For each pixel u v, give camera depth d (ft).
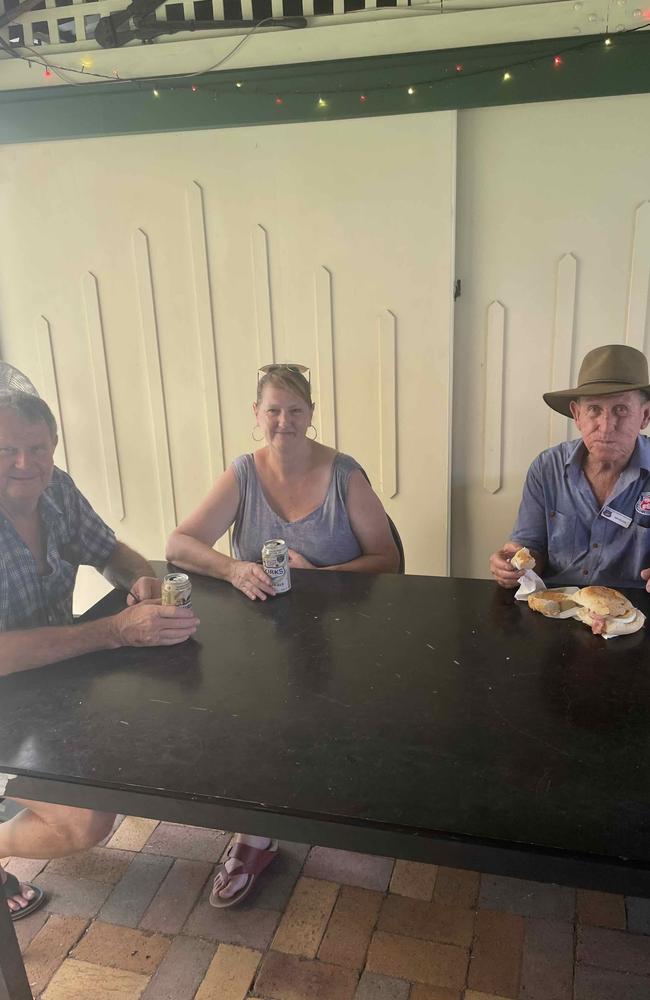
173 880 6.61
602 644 5.48
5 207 9.30
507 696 4.85
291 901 6.34
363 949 5.87
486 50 7.52
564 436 8.77
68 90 8.52
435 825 3.77
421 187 8.16
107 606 6.58
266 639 5.77
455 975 5.62
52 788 4.30
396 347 8.77
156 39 8.14
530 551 6.97
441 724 4.59
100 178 8.95
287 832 3.95
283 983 5.63
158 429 9.86
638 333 8.27
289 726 4.64
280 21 7.75
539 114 7.79
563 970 5.62
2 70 8.61
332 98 7.97
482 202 8.21
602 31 7.26
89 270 9.34
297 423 7.14
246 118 8.23
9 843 5.65
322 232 8.56
